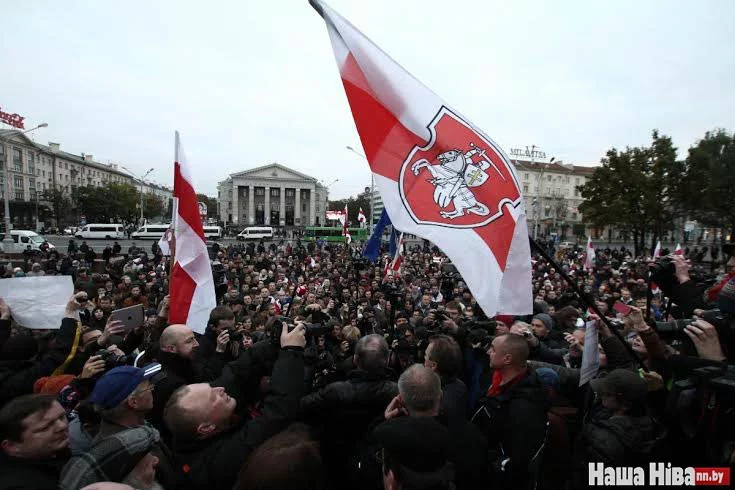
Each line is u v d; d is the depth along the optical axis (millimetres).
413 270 19219
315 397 2744
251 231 59469
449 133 3238
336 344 5090
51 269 18516
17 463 1956
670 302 3367
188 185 5109
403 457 1660
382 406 2771
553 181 84750
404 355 4457
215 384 2945
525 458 2395
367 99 3189
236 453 2180
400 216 3115
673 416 2170
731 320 2465
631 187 35656
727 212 32719
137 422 2322
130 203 82812
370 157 3166
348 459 2750
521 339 2744
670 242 59938
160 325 4926
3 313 3699
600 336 3555
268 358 2877
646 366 3234
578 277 16125
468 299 10469
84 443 2576
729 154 31562
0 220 65250
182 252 5055
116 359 3258
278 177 96000
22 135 73125
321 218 103750
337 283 14430
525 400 2592
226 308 4348
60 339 3592
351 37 3197
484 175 3197
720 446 1933
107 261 19828
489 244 3078
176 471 2258
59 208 71625
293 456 1462
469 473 2338
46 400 2061
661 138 35625
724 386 1867
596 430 2416
